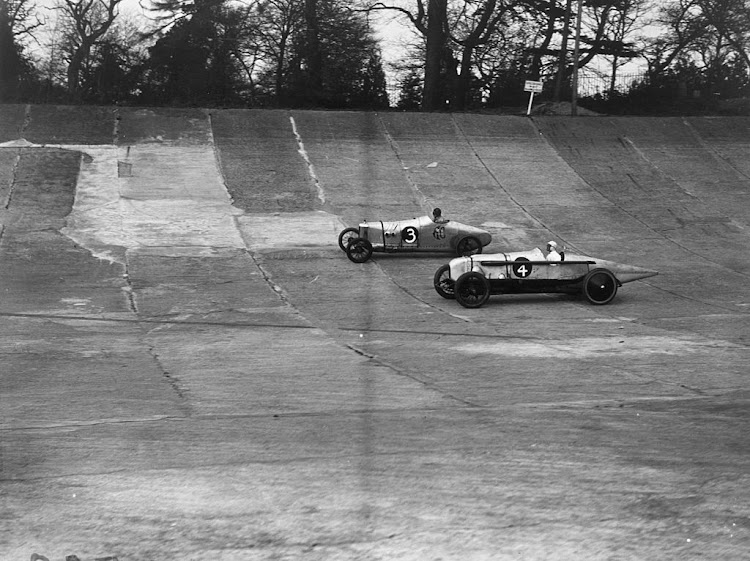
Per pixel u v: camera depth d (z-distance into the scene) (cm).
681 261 2228
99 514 522
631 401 868
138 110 3412
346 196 2758
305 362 1137
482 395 909
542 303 1706
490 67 5419
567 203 2811
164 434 734
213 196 2698
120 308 1627
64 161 2897
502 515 508
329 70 4903
